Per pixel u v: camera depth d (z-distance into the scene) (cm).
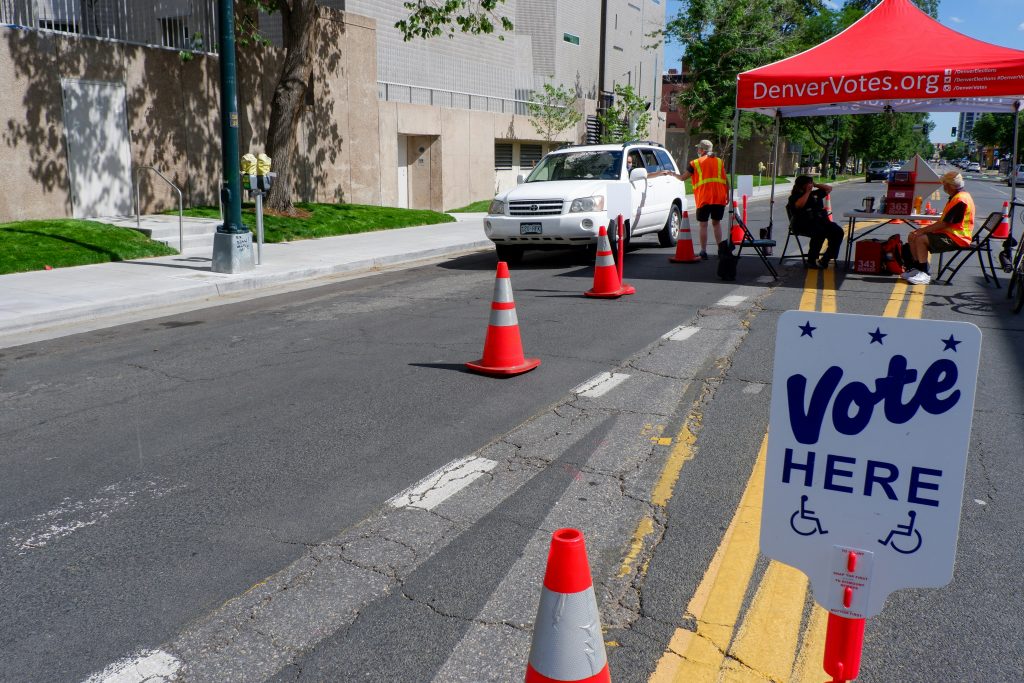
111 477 474
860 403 217
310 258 1362
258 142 1930
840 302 968
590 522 410
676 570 362
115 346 801
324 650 308
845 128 7019
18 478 474
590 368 695
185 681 291
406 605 337
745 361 709
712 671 291
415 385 652
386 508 429
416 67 2747
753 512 418
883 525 219
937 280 1107
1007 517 411
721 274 1155
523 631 318
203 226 1535
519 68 3819
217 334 852
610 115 3775
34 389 655
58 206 1502
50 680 291
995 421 550
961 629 317
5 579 361
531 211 1287
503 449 511
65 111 1496
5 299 973
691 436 529
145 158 1658
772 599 338
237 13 1836
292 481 465
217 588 352
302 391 640
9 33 1395
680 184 1642
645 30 5031
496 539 393
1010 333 803
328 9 2061
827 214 1258
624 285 1109
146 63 1641
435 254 1524
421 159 2670
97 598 345
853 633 229
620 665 296
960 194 1074
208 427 559
